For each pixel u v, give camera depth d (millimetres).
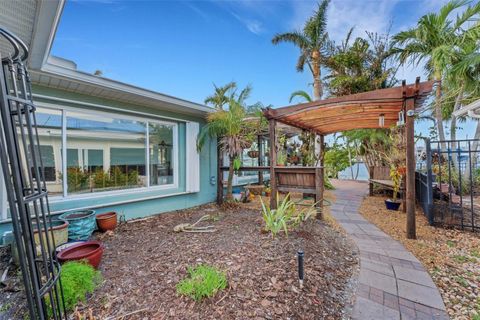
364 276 2713
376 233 4129
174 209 5836
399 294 2379
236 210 5828
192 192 6094
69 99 4055
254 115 6254
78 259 2441
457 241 3729
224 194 7234
